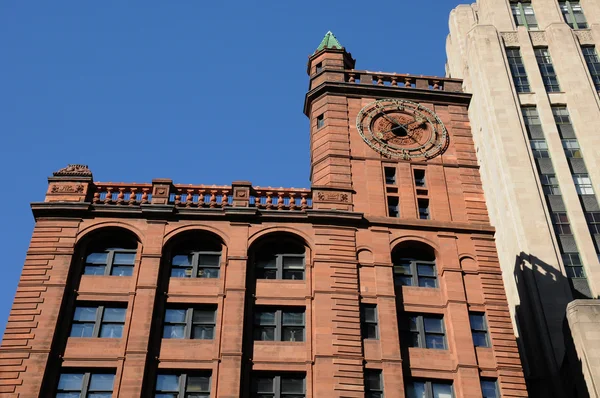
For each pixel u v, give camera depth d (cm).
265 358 3897
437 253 4412
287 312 4109
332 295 4122
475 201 4675
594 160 6212
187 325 4006
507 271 6194
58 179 4491
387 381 3841
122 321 4000
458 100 5188
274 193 4584
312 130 5038
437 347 4078
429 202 4669
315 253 4284
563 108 6638
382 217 4475
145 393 3744
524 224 5841
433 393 3903
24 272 4084
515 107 6606
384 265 4288
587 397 3997
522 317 5728
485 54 7044
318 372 3838
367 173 4738
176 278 4166
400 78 5328
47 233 4250
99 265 4216
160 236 4288
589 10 7375
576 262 5669
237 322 3975
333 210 4438
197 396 3772
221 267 4216
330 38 5684
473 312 4197
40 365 3750
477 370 3944
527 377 5194
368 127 4978
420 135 4984
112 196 4559
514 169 6197
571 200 5997
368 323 4081
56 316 3925
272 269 4284
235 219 4378
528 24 7356
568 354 4341
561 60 6900
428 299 4231
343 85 5153
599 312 4172
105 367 3803
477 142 7325
